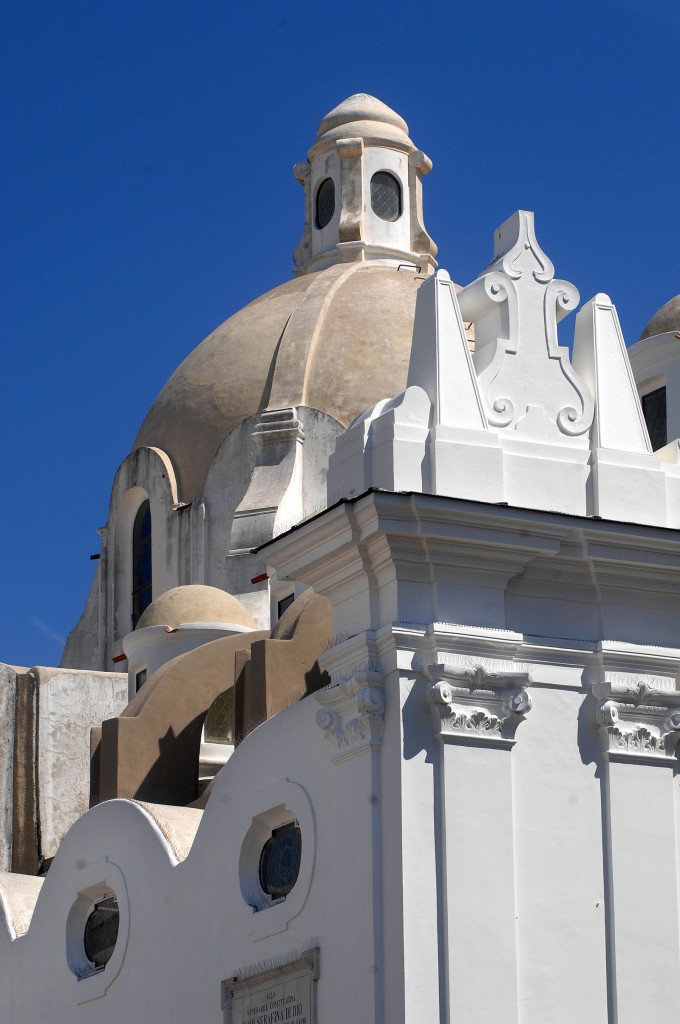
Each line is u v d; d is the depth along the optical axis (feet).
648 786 87.56
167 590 154.40
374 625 85.15
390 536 83.51
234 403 157.28
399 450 85.76
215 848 95.20
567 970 83.71
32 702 139.44
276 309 164.35
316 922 86.28
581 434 90.53
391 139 177.37
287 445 151.33
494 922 82.07
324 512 85.25
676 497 91.35
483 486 86.38
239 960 91.66
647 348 131.34
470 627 84.69
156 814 102.58
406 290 164.04
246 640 122.42
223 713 126.00
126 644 138.21
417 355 89.51
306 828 87.86
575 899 84.84
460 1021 80.12
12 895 116.67
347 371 155.12
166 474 157.38
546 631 87.56
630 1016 84.17
